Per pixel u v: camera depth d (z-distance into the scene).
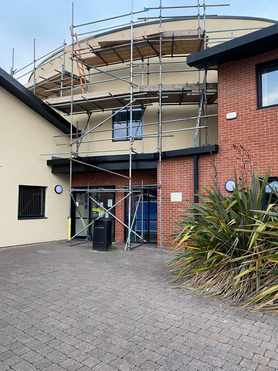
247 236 4.69
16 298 4.57
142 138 11.06
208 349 3.03
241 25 10.80
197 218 5.52
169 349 3.03
